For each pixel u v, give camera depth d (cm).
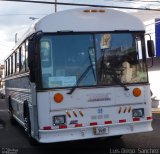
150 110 853
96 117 815
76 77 815
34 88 838
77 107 807
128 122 832
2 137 1134
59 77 807
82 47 824
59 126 796
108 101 824
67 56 816
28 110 965
